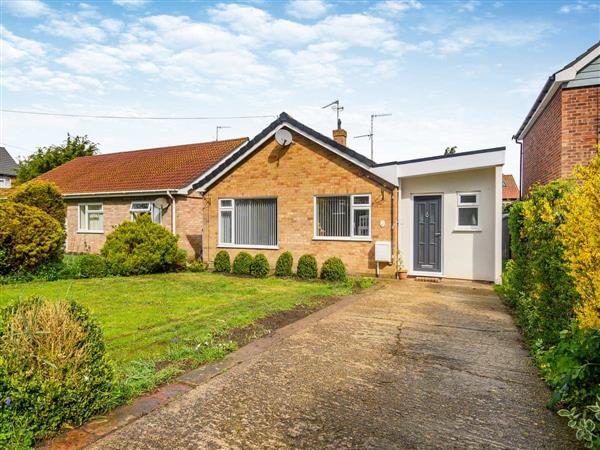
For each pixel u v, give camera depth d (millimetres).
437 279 11406
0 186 44281
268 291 9867
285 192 13531
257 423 3504
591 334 3412
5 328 3271
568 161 9211
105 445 3156
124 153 25328
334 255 12617
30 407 3143
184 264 14758
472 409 3754
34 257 11898
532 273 5836
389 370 4695
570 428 3389
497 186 10492
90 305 8141
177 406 3803
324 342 5730
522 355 5191
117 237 13414
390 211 11703
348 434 3332
